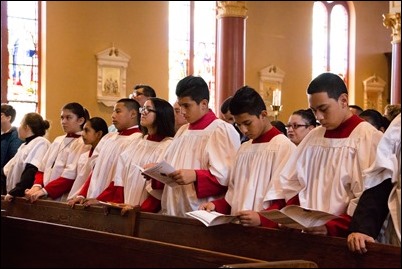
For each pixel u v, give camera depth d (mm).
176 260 2977
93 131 5473
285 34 16594
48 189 5508
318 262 3158
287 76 16547
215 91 15344
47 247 3662
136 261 3160
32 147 6047
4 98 12922
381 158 3014
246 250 3547
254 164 3887
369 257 2904
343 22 17781
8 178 6270
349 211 3234
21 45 13211
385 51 18047
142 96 5855
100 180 5012
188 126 4461
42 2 13438
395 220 2979
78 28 13570
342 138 3428
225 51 13688
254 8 16109
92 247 3396
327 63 17438
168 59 14867
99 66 13664
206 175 4031
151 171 3980
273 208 3623
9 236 3941
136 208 4301
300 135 4746
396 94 13344
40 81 13305
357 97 17625
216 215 3539
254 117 3867
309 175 3504
